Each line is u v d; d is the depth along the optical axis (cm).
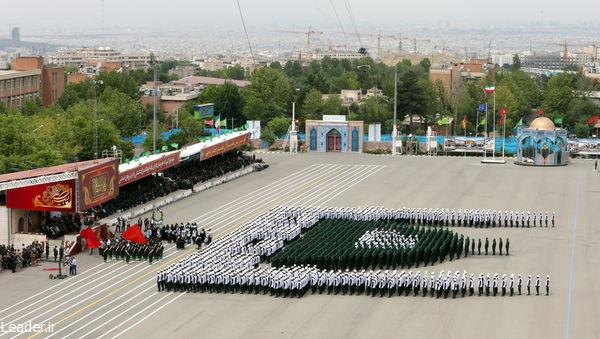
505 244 16600
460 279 13525
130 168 19075
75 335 11425
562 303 12925
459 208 19838
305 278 13400
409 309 12612
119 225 17162
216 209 19700
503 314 12381
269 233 16175
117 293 13400
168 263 15162
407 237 15975
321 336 11419
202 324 11919
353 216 18088
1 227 15850
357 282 13375
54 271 14712
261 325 11875
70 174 16025
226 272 13588
